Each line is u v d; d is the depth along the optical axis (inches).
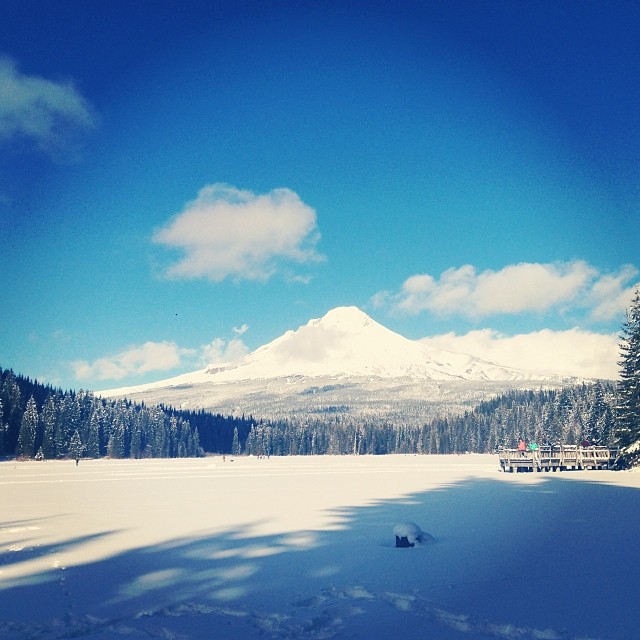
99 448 6097.4
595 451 2834.6
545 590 577.6
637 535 879.7
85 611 534.9
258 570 688.4
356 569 687.7
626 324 2669.8
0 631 482.3
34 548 824.3
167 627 489.1
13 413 5270.7
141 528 1003.3
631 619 486.9
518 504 1302.9
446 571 667.4
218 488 1865.2
